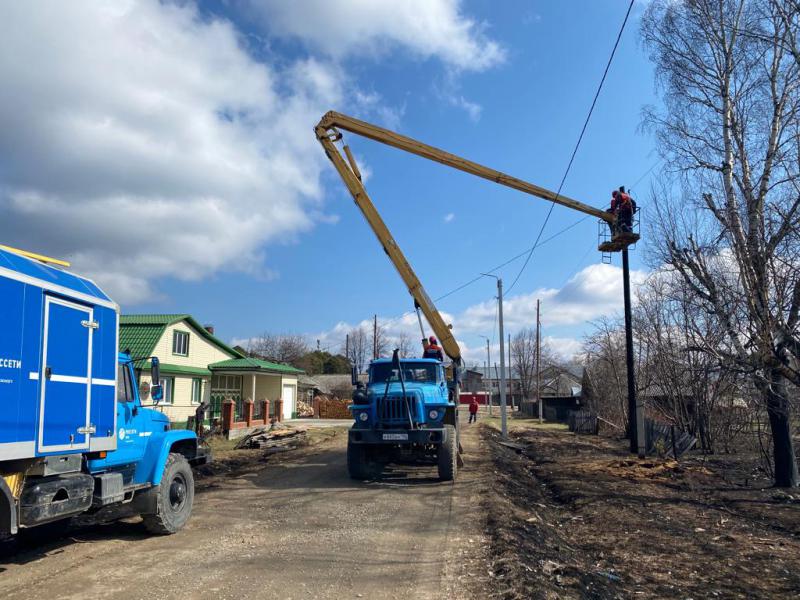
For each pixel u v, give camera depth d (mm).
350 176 15703
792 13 11195
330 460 16891
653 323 22781
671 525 9117
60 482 6293
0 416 5504
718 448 20594
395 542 7672
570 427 34625
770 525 9438
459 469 14438
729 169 13141
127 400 7895
